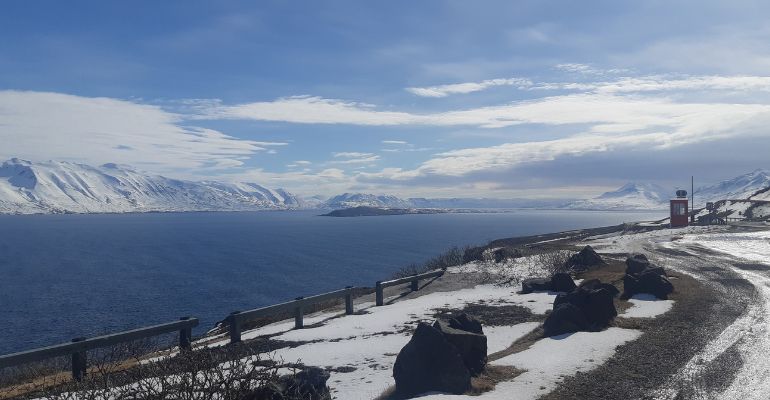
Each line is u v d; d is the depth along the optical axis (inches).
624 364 482.6
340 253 4345.5
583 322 622.8
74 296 2374.5
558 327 623.8
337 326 746.8
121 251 4904.0
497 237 5871.1
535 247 1768.0
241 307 2054.6
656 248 1653.5
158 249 5073.8
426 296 1013.8
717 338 566.6
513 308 815.1
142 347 660.1
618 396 402.3
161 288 2571.4
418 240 5644.7
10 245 5821.9
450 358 434.0
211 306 2084.2
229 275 3048.7
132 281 2844.5
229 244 5615.2
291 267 3410.4
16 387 507.5
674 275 1041.5
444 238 5880.9
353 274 3019.2
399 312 825.5
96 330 1690.5
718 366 469.1
